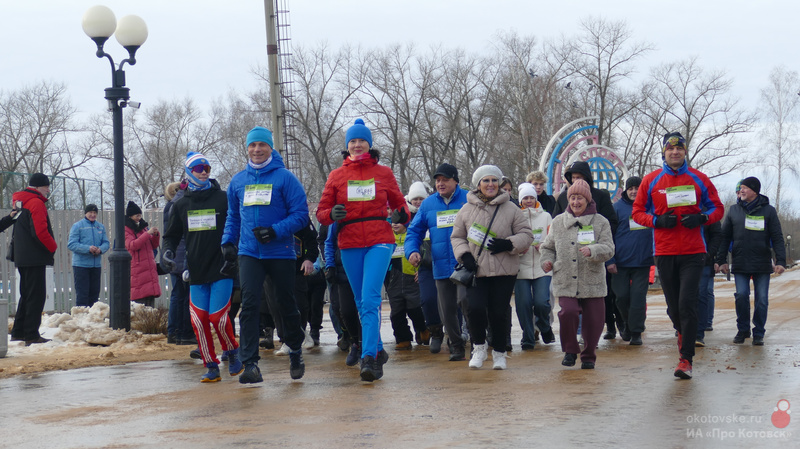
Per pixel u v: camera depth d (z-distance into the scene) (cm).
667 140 773
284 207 730
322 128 5369
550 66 4922
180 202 792
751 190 1084
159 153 6241
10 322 1432
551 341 1097
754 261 1067
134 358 1004
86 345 1119
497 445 469
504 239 799
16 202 1128
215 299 769
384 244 749
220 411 606
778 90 5812
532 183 1152
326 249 884
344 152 770
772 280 3031
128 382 790
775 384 678
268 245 725
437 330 1028
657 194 773
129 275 1185
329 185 757
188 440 506
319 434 512
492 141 5144
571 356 831
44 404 666
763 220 1068
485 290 821
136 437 521
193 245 773
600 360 895
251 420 566
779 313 1569
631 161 5347
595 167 2678
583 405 592
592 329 815
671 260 762
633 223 1076
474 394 655
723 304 1866
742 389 655
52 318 1205
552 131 4728
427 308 1023
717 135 5212
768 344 1047
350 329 895
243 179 736
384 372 829
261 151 731
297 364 763
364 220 748
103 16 1196
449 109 5256
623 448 456
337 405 618
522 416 554
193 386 752
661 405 588
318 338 1168
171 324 1138
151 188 6281
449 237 911
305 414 583
